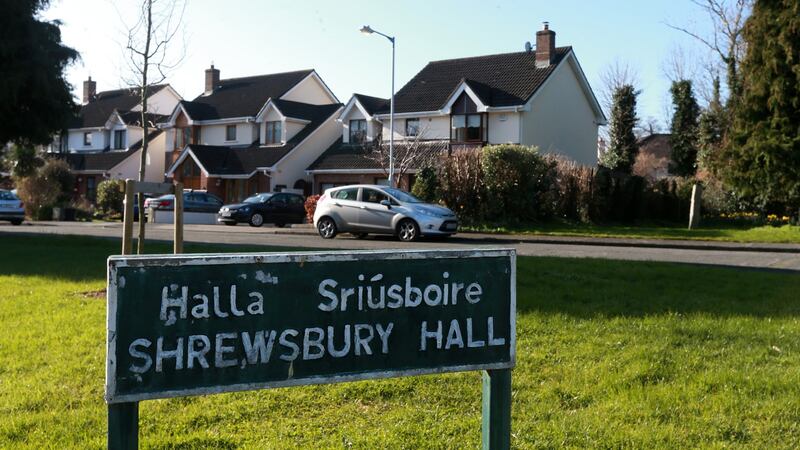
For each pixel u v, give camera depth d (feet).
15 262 41.96
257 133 149.18
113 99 185.57
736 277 35.99
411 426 15.58
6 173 155.12
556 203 89.35
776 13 82.07
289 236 74.08
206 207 118.73
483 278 10.60
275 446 14.39
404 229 68.59
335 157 135.13
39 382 18.17
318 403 17.02
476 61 132.67
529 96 115.65
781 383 18.04
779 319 25.39
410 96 129.18
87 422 15.49
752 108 85.30
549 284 32.07
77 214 130.11
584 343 21.90
